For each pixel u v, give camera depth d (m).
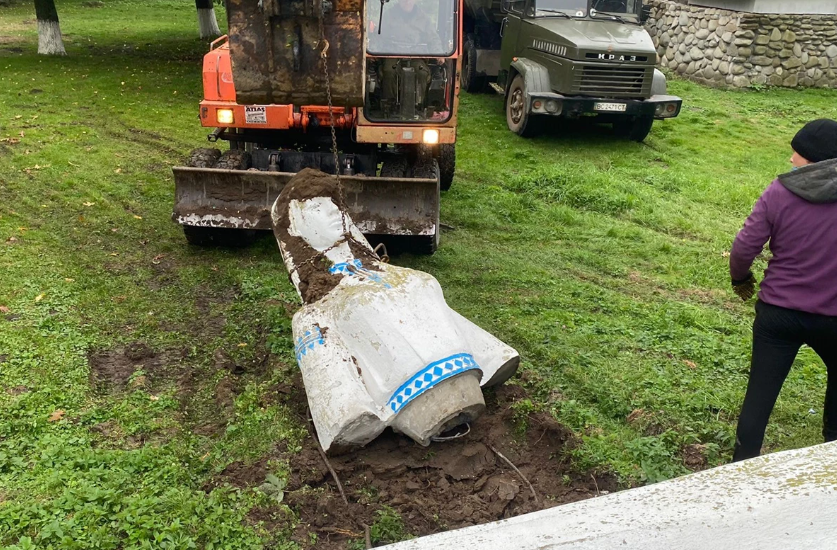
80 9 26.52
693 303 6.65
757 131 13.95
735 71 17.03
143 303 6.08
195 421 4.55
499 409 4.65
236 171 6.72
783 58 17.05
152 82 15.54
